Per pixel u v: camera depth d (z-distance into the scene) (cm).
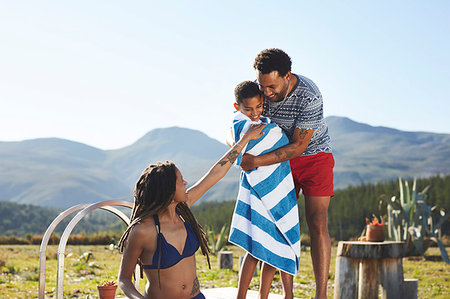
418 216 1202
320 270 344
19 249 1443
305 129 338
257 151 334
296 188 372
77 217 309
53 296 679
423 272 1007
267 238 327
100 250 1464
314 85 346
